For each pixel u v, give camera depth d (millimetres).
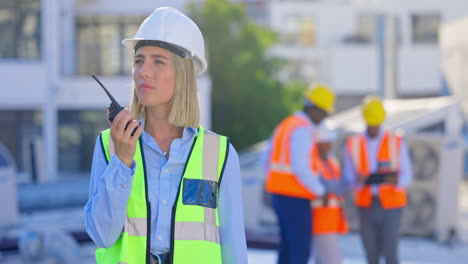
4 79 21547
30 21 21578
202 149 2281
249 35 26156
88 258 7109
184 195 2207
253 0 37812
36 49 21641
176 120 2252
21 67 21562
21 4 21500
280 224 5633
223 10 25797
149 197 2199
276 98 26156
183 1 24016
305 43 35406
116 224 2082
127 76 21406
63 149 22453
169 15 2287
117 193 2059
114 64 21547
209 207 2244
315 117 5746
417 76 34781
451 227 10680
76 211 14250
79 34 23359
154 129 2303
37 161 18922
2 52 21531
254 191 11352
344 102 35125
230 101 25844
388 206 5934
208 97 20516
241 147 25844
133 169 2096
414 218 10859
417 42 35031
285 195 5547
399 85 34688
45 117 21766
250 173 11367
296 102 27016
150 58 2260
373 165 6020
